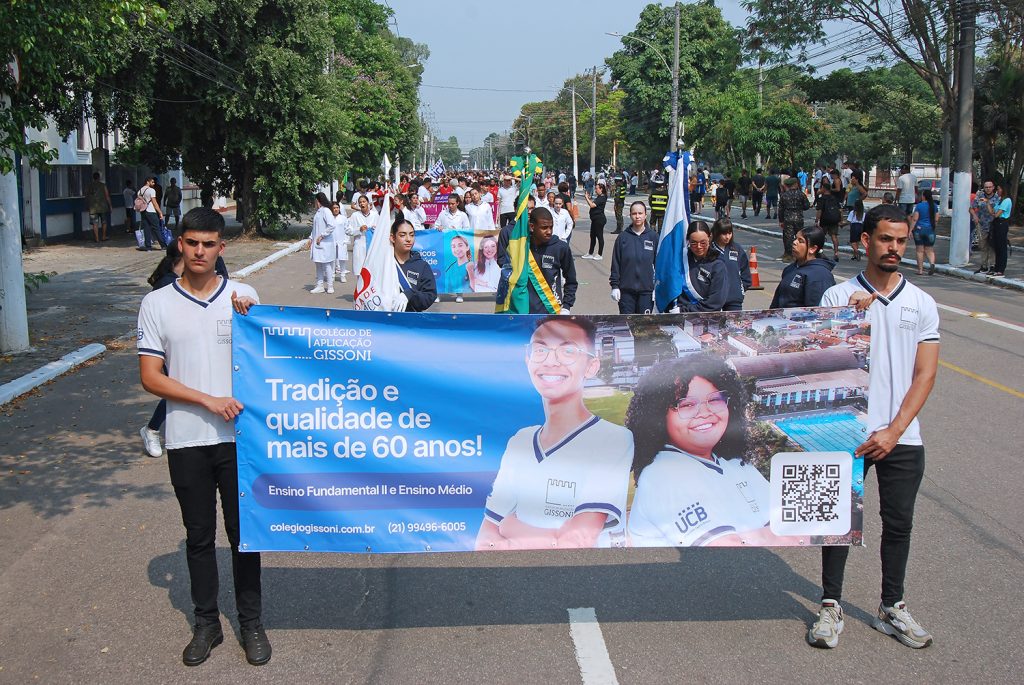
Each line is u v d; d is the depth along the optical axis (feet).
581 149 350.23
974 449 27.22
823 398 15.80
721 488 15.89
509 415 15.61
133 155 92.73
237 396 15.03
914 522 21.56
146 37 62.08
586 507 15.78
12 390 32.30
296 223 122.52
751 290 61.67
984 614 16.87
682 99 232.73
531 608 17.22
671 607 17.26
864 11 84.17
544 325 15.52
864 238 16.10
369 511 15.49
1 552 19.81
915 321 15.62
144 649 15.61
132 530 21.09
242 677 14.69
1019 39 87.51
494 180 114.21
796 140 167.43
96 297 55.47
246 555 15.23
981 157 105.60
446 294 61.72
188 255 14.66
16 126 31.71
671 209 27.48
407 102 203.62
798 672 14.79
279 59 86.84
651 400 15.75
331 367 15.20
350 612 17.07
